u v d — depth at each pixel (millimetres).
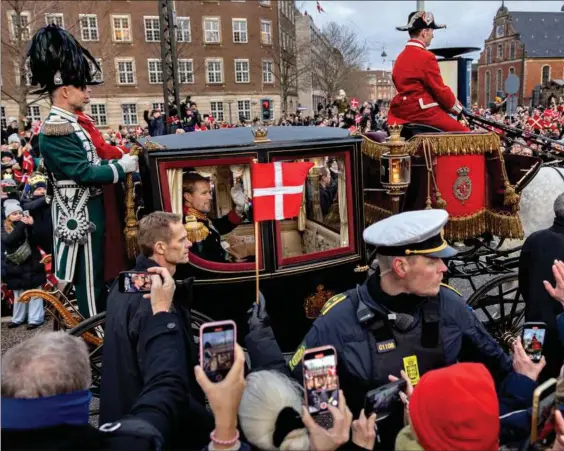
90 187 3123
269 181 2555
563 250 2758
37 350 1547
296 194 2596
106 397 2197
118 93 26000
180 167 2854
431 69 4043
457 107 4039
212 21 27859
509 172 3836
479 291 3693
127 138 12703
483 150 3594
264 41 28844
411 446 1542
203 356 1551
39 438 1473
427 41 4215
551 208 3914
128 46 25656
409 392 1707
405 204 3676
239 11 28234
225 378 1556
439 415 1443
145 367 1937
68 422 1509
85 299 3215
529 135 3871
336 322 1960
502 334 3670
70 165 2982
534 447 1720
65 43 3107
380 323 1927
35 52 3088
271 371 1780
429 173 3527
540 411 1593
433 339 1926
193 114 12430
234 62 28656
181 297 2326
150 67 26391
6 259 4750
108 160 3250
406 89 4125
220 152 2840
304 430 1626
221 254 3129
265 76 29484
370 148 3842
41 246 4734
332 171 3254
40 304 4887
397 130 3324
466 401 1428
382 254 1937
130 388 2148
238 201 3332
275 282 3072
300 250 3705
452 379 1480
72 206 3104
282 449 1603
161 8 11961
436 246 1891
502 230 3650
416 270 1875
